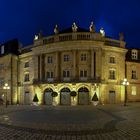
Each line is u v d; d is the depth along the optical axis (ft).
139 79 166.30
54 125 45.21
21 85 173.17
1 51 190.49
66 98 144.87
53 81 147.95
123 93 152.15
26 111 88.38
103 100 142.61
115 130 38.83
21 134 35.50
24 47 175.22
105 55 148.25
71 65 145.89
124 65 156.25
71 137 32.99
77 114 72.38
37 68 157.69
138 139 31.48
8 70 173.88
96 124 46.57
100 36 145.28
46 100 151.74
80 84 141.08
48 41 152.87
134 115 67.62
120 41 154.81
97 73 142.20
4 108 112.16
